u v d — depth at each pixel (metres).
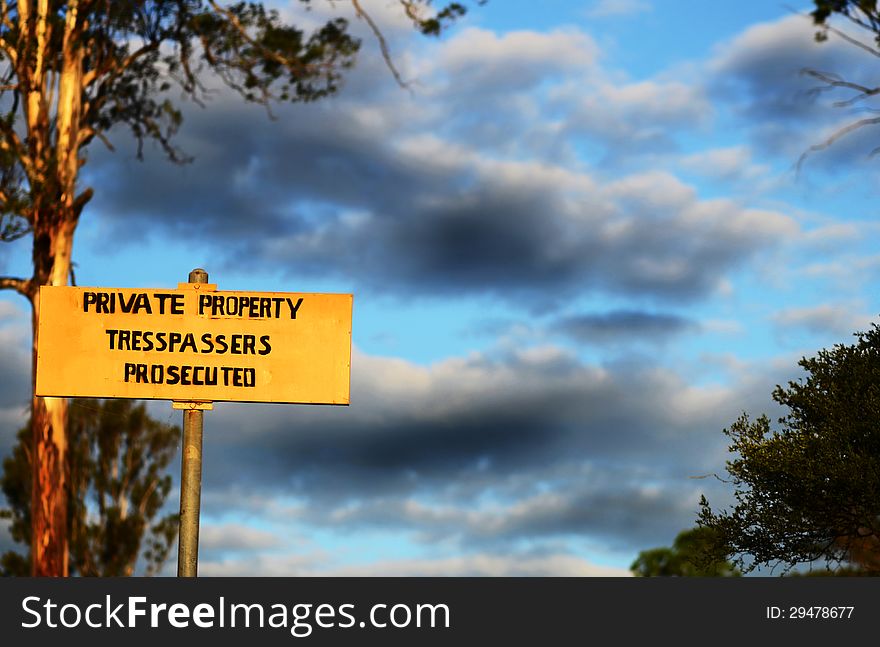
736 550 13.60
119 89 16.47
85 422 27.88
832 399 13.45
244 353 6.50
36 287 16.16
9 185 15.30
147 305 6.54
